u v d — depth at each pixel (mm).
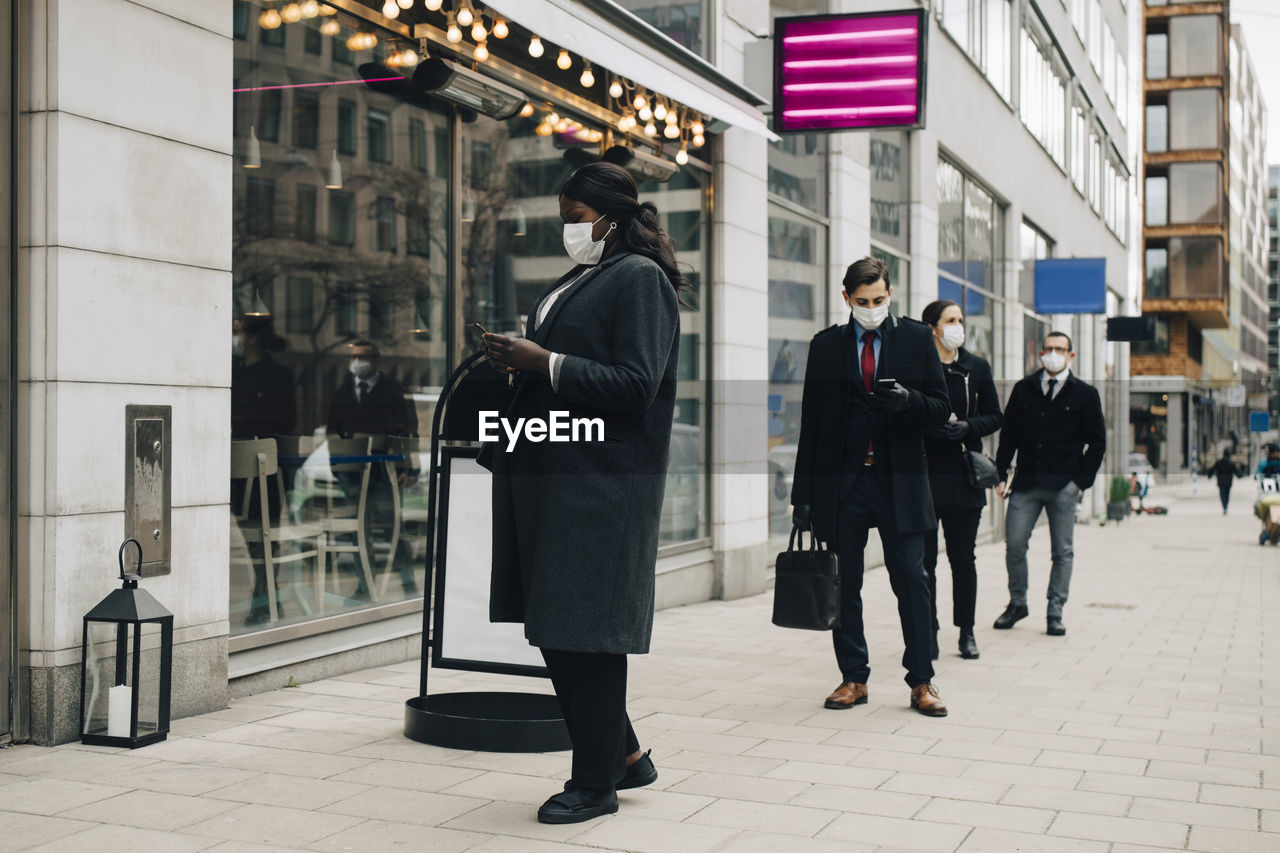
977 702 5852
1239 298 87000
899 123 9719
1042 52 22109
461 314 7496
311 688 5809
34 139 4488
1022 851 3566
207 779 4164
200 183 5141
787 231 11359
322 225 6590
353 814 3797
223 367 5277
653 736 5020
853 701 5656
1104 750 4867
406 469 7074
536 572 3625
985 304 18406
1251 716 5586
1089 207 27875
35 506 4520
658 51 7895
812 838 3646
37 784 4066
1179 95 54438
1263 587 11672
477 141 7629
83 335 4586
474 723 4629
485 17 7074
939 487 7016
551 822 3709
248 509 5840
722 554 9922
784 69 9984
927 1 14305
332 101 6617
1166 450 56500
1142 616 9336
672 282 3836
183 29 5047
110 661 4727
